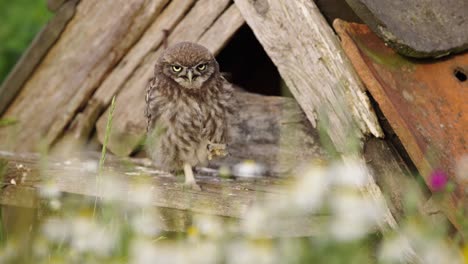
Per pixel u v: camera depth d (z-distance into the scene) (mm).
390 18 9945
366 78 9758
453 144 9445
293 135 12180
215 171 12367
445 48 10094
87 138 13602
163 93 11391
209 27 12516
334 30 10945
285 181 11695
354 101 10023
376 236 10023
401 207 9672
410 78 9906
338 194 9898
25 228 11680
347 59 10156
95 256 9148
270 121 12359
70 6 13602
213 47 12469
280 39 11000
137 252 9016
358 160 9953
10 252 10727
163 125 11375
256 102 12469
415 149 9289
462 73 10180
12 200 11086
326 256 9148
